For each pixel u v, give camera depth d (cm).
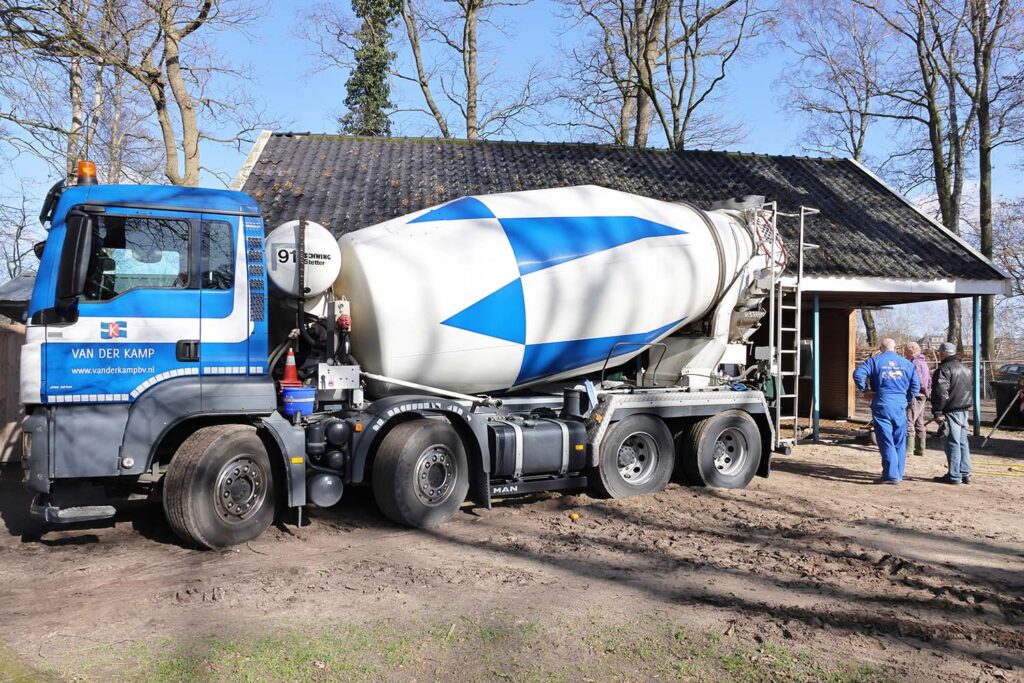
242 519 685
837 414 1934
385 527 761
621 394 896
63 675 422
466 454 799
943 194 2516
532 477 845
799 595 586
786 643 489
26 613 523
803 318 1920
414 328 784
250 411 686
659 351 1018
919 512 882
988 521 848
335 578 603
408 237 820
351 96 3509
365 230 834
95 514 641
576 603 556
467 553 678
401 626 504
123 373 644
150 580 596
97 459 631
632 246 916
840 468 1179
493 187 1534
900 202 1728
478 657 457
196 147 1539
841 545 727
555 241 877
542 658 458
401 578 605
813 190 1736
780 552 697
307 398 721
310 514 800
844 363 1928
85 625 500
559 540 725
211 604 543
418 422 761
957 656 478
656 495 920
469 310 809
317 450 720
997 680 444
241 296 692
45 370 622
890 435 1061
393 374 793
